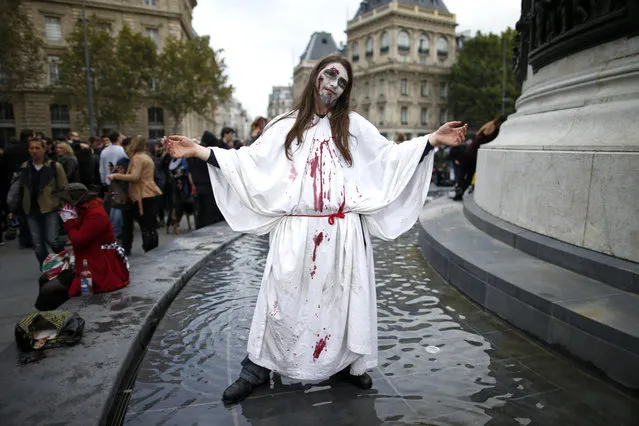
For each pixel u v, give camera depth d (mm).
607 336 2242
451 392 2213
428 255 4754
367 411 2062
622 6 3373
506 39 45906
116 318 2914
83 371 2203
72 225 3299
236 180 2053
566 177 3438
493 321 3100
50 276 3480
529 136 4227
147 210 5781
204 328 3037
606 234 3074
